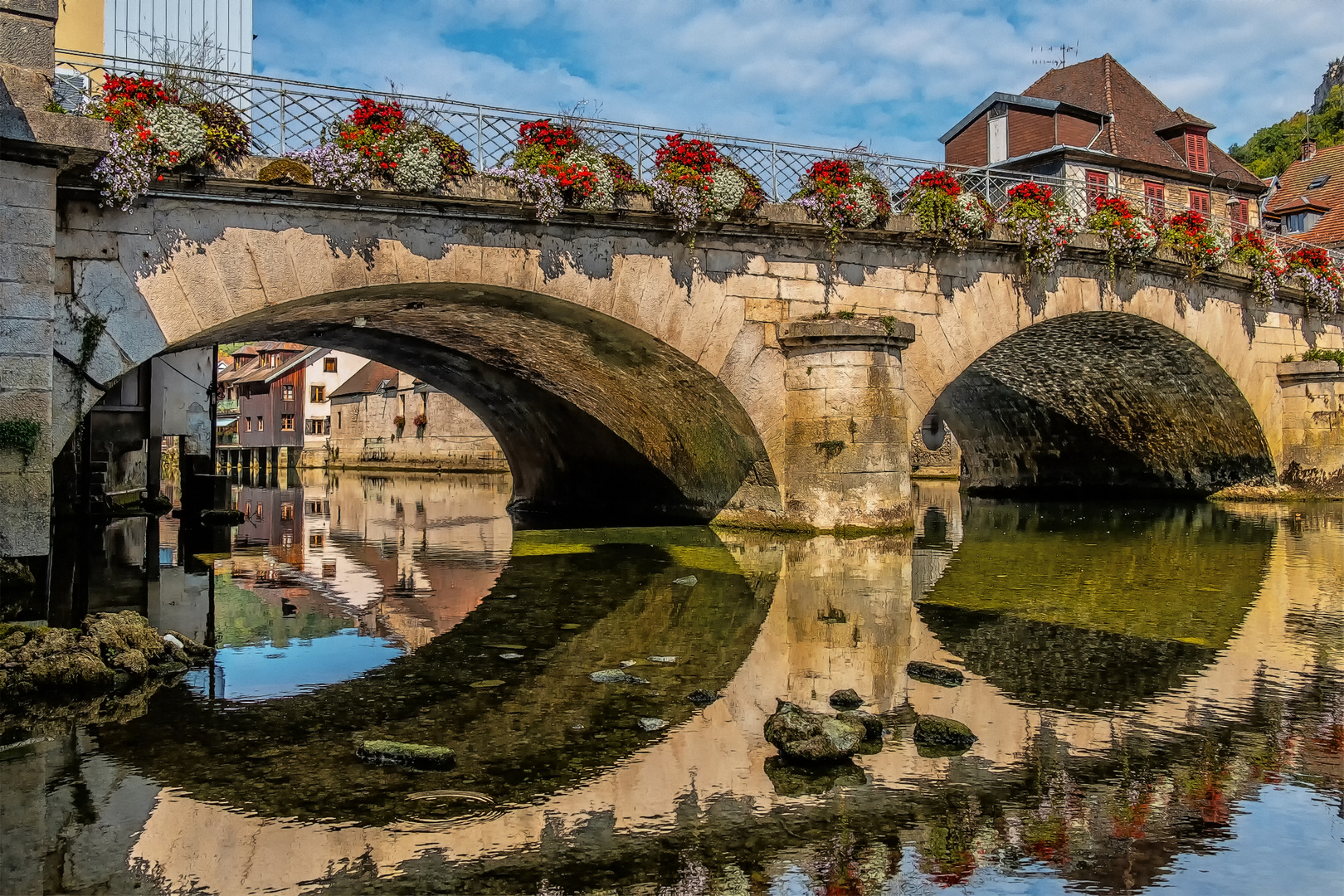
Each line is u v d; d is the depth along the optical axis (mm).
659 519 16453
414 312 11945
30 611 6828
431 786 3994
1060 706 5074
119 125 7824
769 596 8406
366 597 8570
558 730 4684
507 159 9805
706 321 11367
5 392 6902
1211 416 18688
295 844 3490
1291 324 18594
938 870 3309
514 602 8211
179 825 3635
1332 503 17875
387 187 8969
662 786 4000
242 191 8562
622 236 10734
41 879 3229
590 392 15086
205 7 11617
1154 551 11461
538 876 3260
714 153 10961
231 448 62125
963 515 17047
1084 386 19859
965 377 20328
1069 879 3262
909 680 5598
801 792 3936
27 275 7008
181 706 5117
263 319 10344
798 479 12234
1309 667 5852
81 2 10898
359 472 49750
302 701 5195
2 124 6812
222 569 10367
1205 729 4707
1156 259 15039
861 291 12367
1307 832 3604
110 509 17328
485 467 42750
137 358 8195
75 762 4281
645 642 6613
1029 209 13539
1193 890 3178
